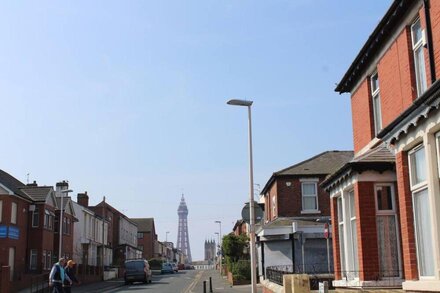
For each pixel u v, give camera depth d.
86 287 41.50
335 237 16.80
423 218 10.43
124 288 38.91
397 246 13.80
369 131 16.92
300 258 33.12
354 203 14.85
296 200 35.69
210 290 30.78
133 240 93.75
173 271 78.38
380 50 15.62
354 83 18.53
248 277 39.19
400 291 12.18
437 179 9.64
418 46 13.25
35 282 37.59
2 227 38.62
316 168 36.62
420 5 12.77
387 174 13.95
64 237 49.53
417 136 10.17
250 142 23.52
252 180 23.00
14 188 41.47
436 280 9.57
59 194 50.00
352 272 14.98
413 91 13.30
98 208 70.19
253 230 21.78
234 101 23.72
